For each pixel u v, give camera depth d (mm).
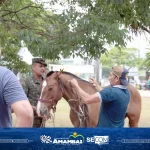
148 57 7617
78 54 7805
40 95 5328
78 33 7535
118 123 4293
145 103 21141
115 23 7180
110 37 7344
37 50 7965
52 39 8055
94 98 4238
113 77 4273
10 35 8281
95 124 4984
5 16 8352
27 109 2252
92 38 7461
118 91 4184
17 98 2262
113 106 4207
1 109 2314
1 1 7680
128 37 7461
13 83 2279
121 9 5785
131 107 5984
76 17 7758
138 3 5461
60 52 7949
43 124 5484
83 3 7664
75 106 5102
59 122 11633
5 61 9555
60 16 7922
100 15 7367
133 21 5969
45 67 6000
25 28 8109
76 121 5227
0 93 2268
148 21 5895
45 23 8461
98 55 7625
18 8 8453
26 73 9672
